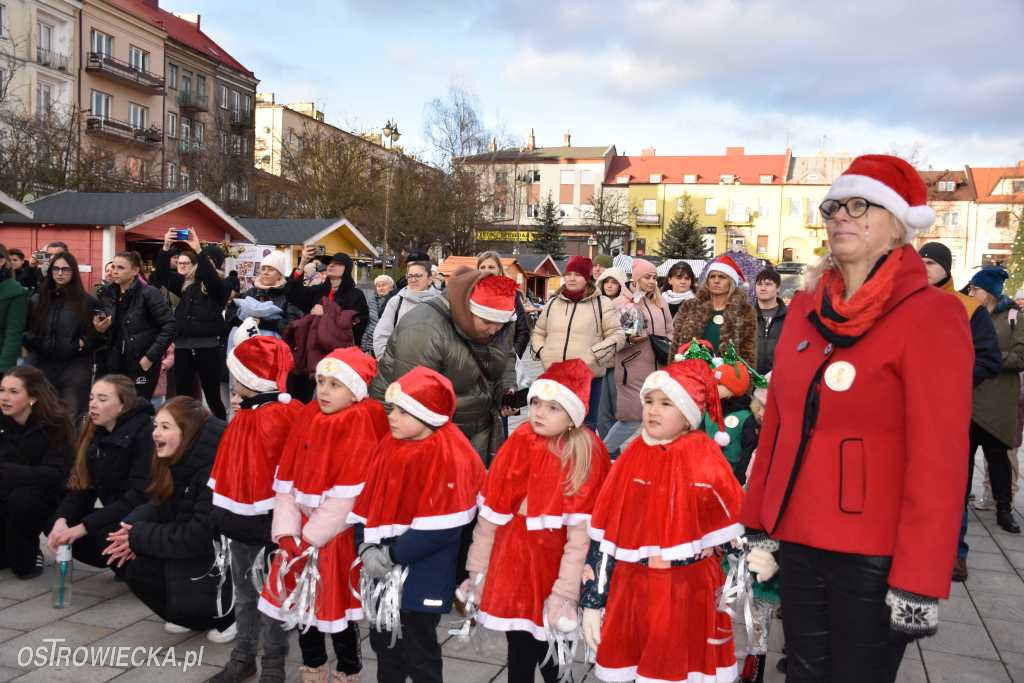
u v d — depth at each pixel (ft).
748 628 9.57
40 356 22.13
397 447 10.53
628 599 9.62
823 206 7.73
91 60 127.34
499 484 10.45
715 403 10.07
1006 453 21.40
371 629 10.64
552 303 23.27
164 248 26.99
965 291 20.75
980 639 14.46
